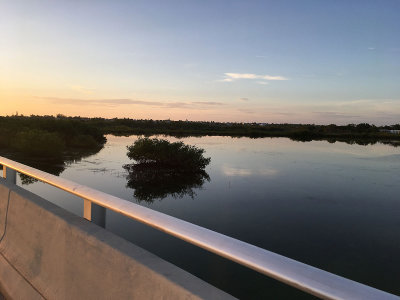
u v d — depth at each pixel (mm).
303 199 16625
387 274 7996
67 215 1982
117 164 27875
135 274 1329
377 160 37406
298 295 6758
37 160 28688
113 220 11594
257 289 7031
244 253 965
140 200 16266
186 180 22125
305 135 112500
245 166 29125
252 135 111688
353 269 8352
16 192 2578
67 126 46375
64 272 1804
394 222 12664
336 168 28891
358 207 15094
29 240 2236
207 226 11922
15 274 2225
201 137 85062
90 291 1582
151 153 27484
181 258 8570
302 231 11430
